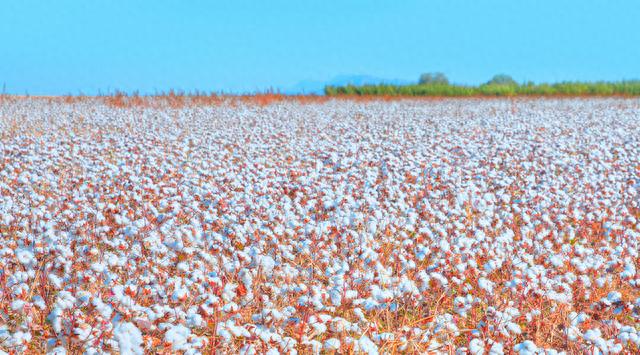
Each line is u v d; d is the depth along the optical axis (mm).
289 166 12516
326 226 7234
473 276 6273
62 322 4512
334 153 13312
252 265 6055
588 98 38938
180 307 5082
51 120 20594
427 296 5828
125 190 9523
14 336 4402
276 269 6273
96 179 10289
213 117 22906
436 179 10984
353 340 4656
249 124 20703
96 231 7082
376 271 5879
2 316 4941
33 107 26047
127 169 10789
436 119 22844
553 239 7926
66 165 11875
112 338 4441
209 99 32062
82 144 14320
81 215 7840
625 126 20438
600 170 12469
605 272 6629
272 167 12461
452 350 4703
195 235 6746
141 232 7051
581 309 5953
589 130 18781
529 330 5289
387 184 10500
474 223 8305
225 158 13336
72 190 9773
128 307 4730
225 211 8328
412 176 11383
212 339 4395
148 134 16578
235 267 5859
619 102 34250
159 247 6426
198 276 5547
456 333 4973
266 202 8609
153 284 5582
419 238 7152
